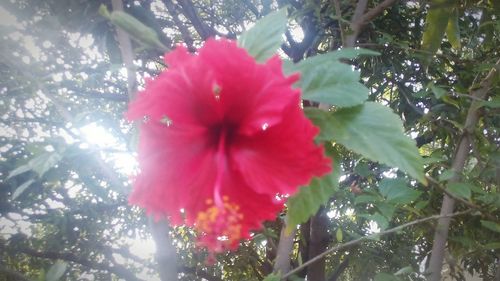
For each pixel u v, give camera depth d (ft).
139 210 3.89
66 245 3.74
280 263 1.54
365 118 0.91
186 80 0.79
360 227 3.70
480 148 1.96
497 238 2.23
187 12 3.37
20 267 3.77
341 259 4.38
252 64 0.78
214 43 0.79
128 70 1.16
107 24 2.41
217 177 0.82
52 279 1.37
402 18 3.49
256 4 3.99
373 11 1.57
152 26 2.35
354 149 0.88
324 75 0.93
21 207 3.49
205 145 0.84
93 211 3.67
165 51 0.94
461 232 2.44
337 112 0.93
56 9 2.36
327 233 3.93
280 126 0.78
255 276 3.67
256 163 0.81
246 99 0.79
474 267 3.14
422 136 3.35
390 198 1.64
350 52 0.99
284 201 0.86
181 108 0.81
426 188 2.56
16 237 3.62
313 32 3.45
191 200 0.83
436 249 1.86
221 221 0.78
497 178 1.95
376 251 3.76
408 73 3.50
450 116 2.70
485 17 2.38
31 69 1.71
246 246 3.00
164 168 0.83
